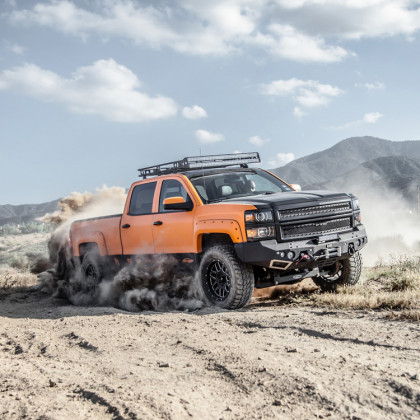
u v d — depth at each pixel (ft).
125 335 17.71
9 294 36.27
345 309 21.36
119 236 29.17
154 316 21.38
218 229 23.11
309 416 9.45
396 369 11.87
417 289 24.35
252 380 11.45
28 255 47.26
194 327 18.51
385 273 31.96
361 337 15.70
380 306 21.33
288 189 27.48
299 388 10.74
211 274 24.25
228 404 10.18
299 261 22.50
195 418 9.43
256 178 27.55
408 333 15.99
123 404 9.99
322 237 23.07
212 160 28.12
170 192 26.48
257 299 26.71
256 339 15.89
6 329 20.56
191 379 11.78
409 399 10.02
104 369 13.01
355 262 26.32
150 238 26.99
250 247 21.98
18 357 15.44
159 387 11.10
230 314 21.22
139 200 28.32
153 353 14.84
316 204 23.18
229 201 23.77
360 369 11.96
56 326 20.49
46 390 11.23
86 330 18.86
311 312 20.90
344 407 9.74
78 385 11.47
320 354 13.55
